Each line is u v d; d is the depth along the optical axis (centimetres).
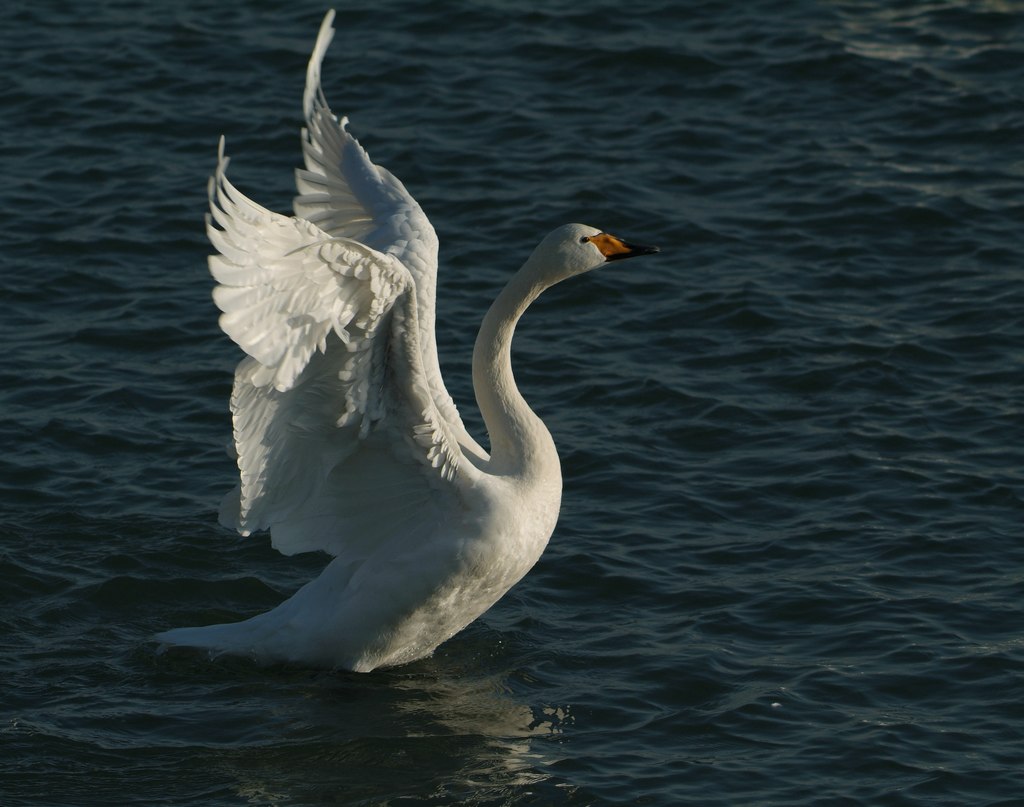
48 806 1039
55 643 1255
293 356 1028
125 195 2092
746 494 1512
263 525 1198
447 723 1159
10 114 2280
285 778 1083
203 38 2483
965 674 1217
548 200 2094
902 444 1599
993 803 1055
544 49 2458
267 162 2177
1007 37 2489
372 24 2528
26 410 1630
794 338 1811
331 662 1225
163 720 1153
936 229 2048
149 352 1769
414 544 1197
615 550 1415
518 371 1750
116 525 1427
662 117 2300
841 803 1055
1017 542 1420
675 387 1711
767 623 1302
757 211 2089
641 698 1195
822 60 2420
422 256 1294
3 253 1952
